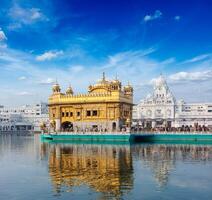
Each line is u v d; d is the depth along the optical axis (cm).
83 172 4478
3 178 4172
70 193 3369
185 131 10194
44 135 11431
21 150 7994
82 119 11550
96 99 11362
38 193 3397
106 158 5991
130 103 12156
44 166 5103
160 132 10306
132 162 5447
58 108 11888
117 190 3478
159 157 6116
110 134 10212
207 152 6988
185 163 5338
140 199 3175
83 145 9112
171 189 3550
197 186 3688
